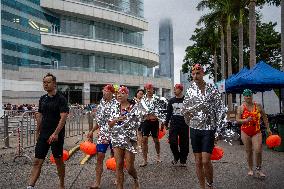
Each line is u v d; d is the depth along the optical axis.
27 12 53.75
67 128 18.39
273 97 21.09
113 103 6.10
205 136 5.84
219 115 5.86
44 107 6.16
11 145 14.00
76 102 59.00
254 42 29.20
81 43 59.31
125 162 6.14
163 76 77.56
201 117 5.85
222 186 7.05
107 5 65.38
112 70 65.00
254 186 7.00
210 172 5.84
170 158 10.92
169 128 9.54
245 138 7.86
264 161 10.09
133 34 71.56
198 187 7.04
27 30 53.50
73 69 58.94
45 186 7.27
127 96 6.10
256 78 14.73
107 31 66.12
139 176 8.18
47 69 54.88
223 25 43.03
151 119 9.64
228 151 12.42
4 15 49.28
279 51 55.16
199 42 51.72
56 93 6.20
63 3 58.84
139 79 68.88
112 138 6.00
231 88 16.64
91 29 63.72
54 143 6.16
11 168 9.32
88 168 9.33
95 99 62.03
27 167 9.47
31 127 13.86
